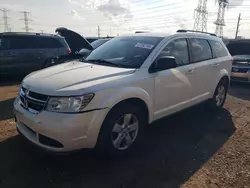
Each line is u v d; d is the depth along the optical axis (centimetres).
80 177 301
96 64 391
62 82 312
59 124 284
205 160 350
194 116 539
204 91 505
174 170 322
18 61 912
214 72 526
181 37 449
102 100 304
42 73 363
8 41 899
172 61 372
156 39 420
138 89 345
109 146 321
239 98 729
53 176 300
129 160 343
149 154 362
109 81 318
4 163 322
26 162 327
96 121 299
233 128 476
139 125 363
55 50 984
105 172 313
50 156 343
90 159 340
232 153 373
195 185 291
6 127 438
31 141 318
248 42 1075
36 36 953
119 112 325
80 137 292
